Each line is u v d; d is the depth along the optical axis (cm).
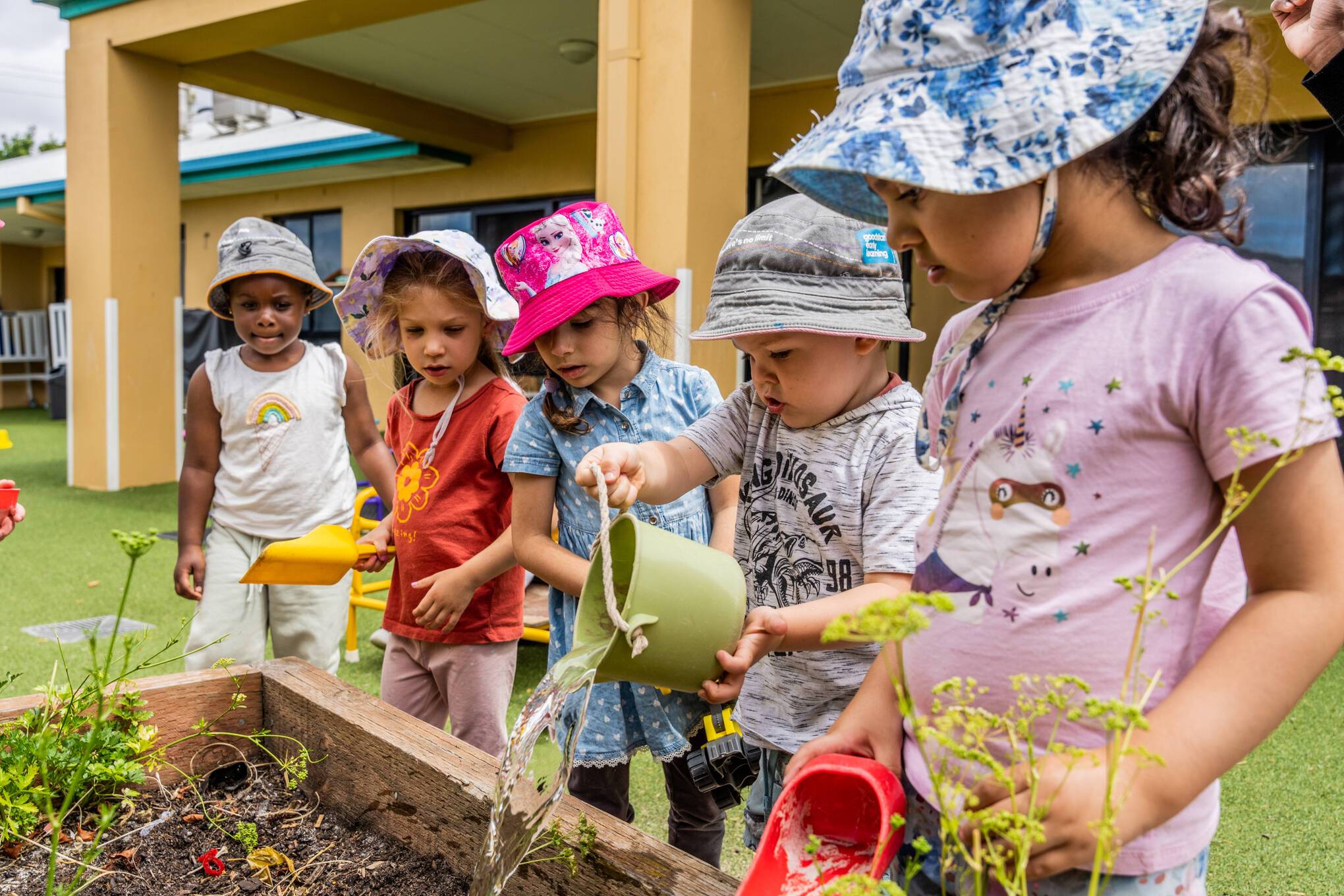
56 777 168
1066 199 95
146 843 171
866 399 155
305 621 274
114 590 480
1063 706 81
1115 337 95
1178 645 93
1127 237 97
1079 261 99
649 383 201
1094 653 94
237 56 808
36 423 1377
